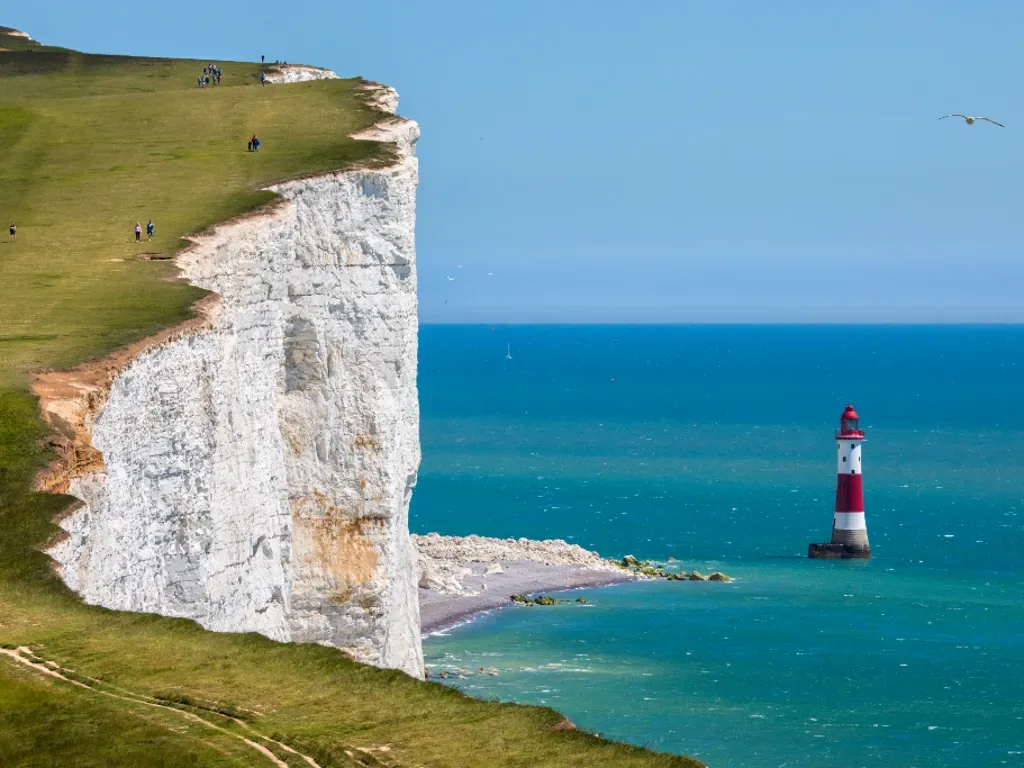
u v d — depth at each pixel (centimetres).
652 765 3719
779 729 9006
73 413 5769
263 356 8044
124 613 4784
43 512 5175
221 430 7119
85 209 9144
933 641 11375
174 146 10862
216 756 3738
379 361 8688
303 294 8469
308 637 8194
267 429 7906
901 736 8944
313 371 8456
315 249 8581
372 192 8925
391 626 8519
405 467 8875
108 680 4228
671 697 9625
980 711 9475
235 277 7931
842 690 9894
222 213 8581
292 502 8312
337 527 8375
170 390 6600
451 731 3934
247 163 9981
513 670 10225
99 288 7494
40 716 3969
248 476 7475
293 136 10912
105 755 3734
